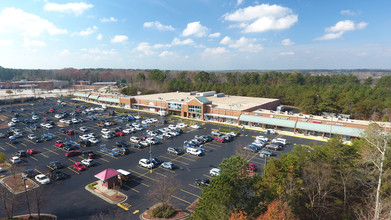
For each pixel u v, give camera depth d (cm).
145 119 10544
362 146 3853
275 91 14475
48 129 8794
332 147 3884
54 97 17738
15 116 10906
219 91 16825
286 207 2898
